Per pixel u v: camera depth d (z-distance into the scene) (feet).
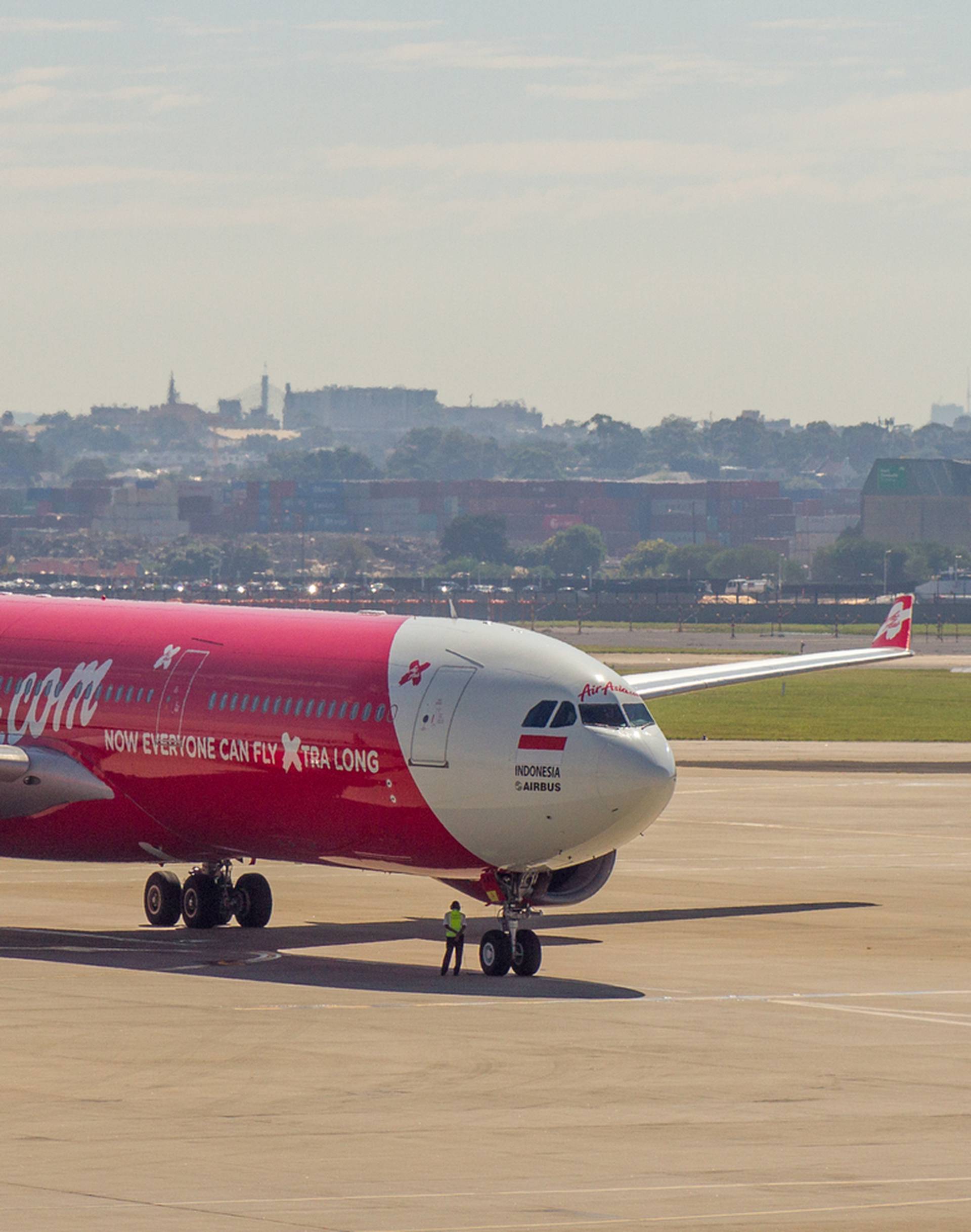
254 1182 331.57
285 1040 458.50
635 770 556.92
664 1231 304.71
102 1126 372.17
